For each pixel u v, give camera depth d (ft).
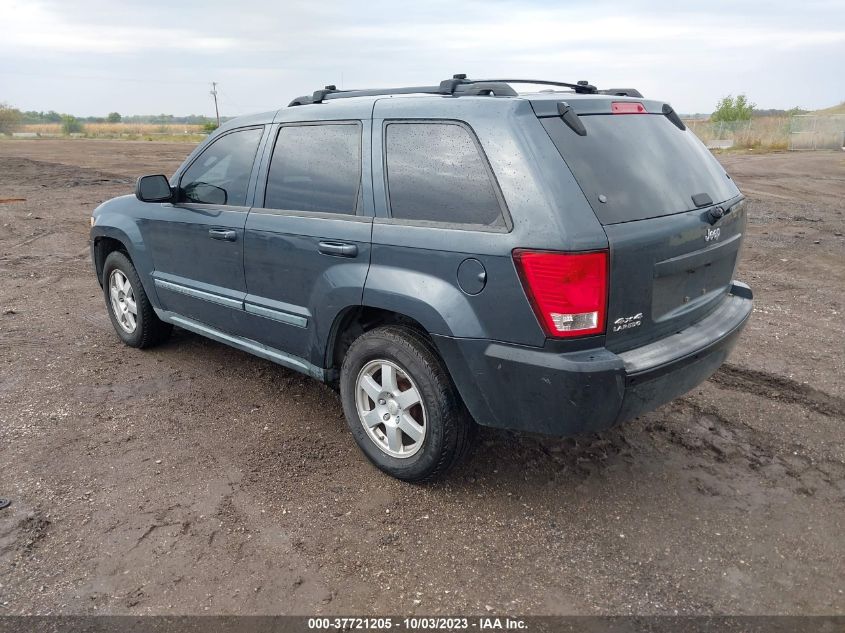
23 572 9.25
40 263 28.58
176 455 12.42
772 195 51.55
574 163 9.42
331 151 12.07
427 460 10.87
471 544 9.96
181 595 8.86
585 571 9.39
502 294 9.40
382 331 11.16
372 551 9.78
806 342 18.04
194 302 15.16
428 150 10.59
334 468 12.04
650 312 9.95
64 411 14.17
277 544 9.90
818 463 12.13
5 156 93.86
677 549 9.86
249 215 13.28
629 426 13.53
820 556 9.68
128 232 16.49
